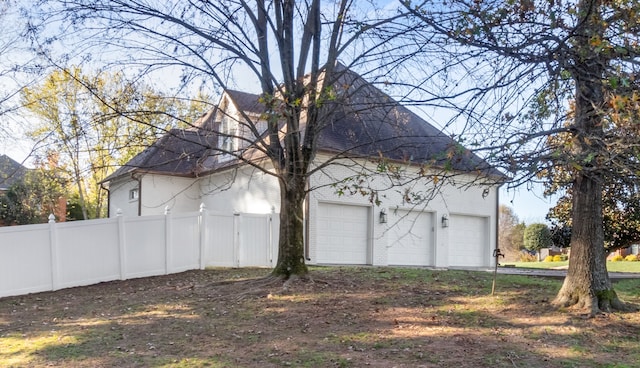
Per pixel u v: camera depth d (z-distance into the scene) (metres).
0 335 7.75
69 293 11.27
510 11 5.18
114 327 7.93
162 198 19.66
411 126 14.50
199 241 13.77
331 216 15.84
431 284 10.53
